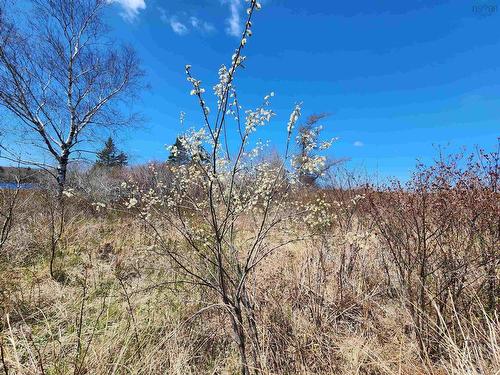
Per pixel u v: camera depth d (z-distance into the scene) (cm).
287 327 316
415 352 295
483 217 320
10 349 300
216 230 255
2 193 675
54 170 1215
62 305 392
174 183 288
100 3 1319
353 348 299
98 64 1336
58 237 615
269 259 438
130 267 498
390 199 370
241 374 270
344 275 407
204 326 340
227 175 278
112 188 905
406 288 334
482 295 326
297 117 247
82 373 266
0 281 445
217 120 237
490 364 267
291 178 261
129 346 311
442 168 334
